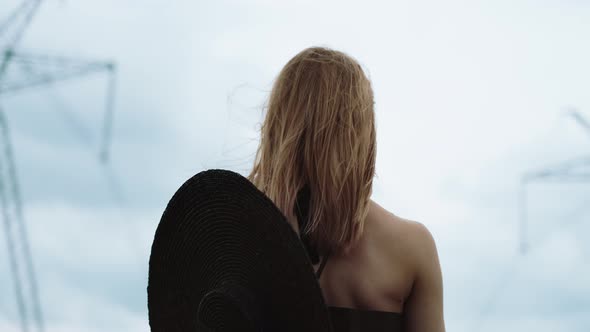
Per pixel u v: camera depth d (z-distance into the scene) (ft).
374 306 5.05
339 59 5.32
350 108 5.12
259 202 4.39
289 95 5.26
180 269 4.87
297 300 4.28
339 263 5.07
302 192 5.16
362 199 5.09
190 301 4.84
